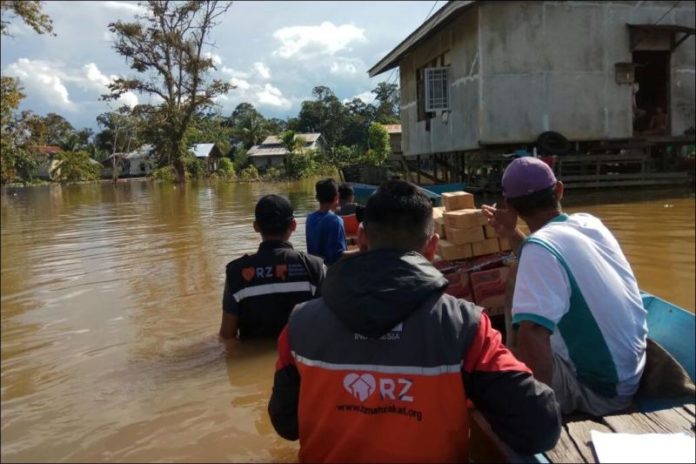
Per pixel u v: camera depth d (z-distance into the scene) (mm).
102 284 6488
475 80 15586
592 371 2707
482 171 16812
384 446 1960
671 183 15547
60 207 18031
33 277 6953
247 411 3115
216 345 4113
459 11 14789
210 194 23266
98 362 3938
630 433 2484
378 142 35719
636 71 18562
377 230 2125
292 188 27703
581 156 14992
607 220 10070
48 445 2770
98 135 82438
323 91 55000
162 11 35156
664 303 3695
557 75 15508
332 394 2006
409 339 1953
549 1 15266
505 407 1991
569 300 2561
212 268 7273
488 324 2066
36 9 20031
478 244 4453
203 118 39594
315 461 2092
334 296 2031
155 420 3027
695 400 2797
